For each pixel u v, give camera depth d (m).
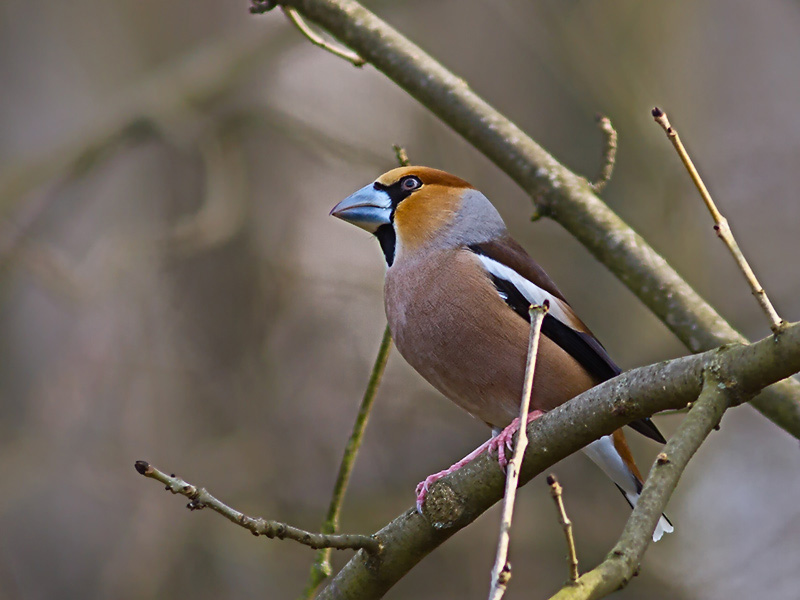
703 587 11.59
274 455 12.77
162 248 11.81
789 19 15.99
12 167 12.80
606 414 4.28
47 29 14.62
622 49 12.92
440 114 6.55
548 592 11.41
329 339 13.52
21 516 12.78
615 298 12.45
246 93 13.79
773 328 3.92
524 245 12.83
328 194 14.56
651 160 12.50
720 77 15.72
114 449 12.55
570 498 11.66
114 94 13.77
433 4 14.27
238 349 13.45
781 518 12.39
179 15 15.33
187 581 11.74
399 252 6.72
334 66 14.87
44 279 11.52
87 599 12.46
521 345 6.32
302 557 11.88
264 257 13.82
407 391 13.00
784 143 15.41
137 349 13.13
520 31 12.90
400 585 11.75
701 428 3.93
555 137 13.15
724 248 13.86
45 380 12.98
